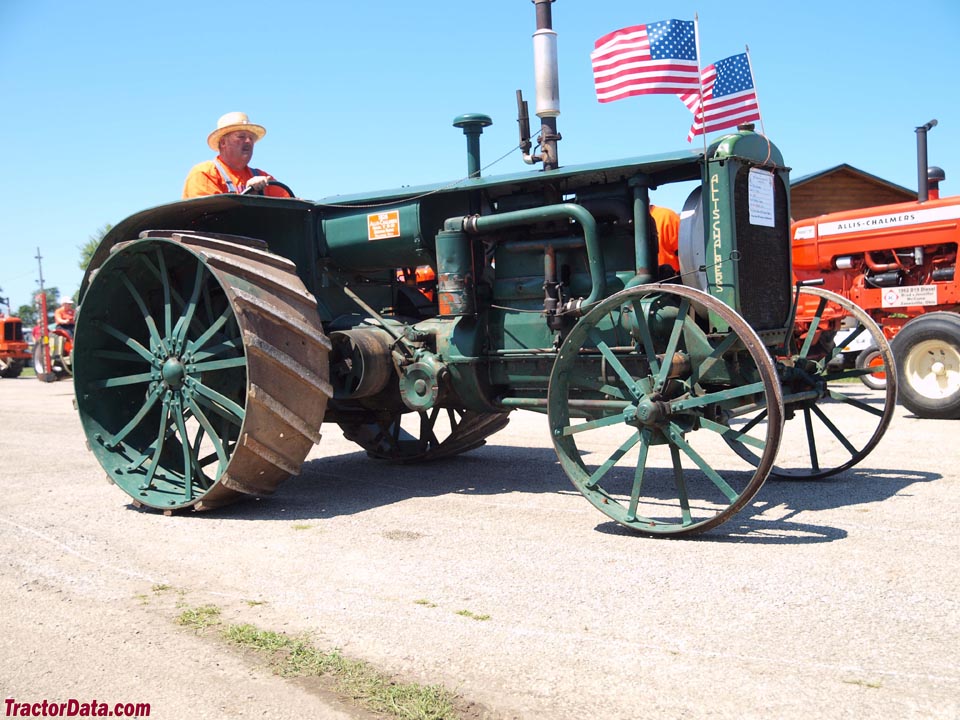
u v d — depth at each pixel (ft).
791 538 14.62
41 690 9.53
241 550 14.70
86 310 19.19
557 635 10.63
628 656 9.98
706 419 14.71
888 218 35.83
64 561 14.16
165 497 18.02
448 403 20.65
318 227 20.49
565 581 12.64
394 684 9.41
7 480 21.58
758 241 16.81
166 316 17.89
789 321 17.85
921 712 8.54
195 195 20.81
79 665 10.11
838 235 37.11
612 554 13.97
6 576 13.39
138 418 18.63
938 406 29.68
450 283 18.20
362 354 18.80
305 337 17.19
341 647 10.43
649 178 17.13
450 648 10.32
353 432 23.20
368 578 13.00
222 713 8.93
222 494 17.11
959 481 18.97
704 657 9.89
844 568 12.88
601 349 15.74
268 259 17.84
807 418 19.61
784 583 12.27
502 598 11.98
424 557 14.06
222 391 19.66
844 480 19.43
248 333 16.19
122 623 11.35
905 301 35.47
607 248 17.48
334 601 12.01
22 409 41.78
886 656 9.79
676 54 16.99
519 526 16.03
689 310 16.24
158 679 9.71
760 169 16.80
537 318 17.94
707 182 15.97
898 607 11.25
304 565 13.71
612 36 17.39
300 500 18.75
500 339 18.47
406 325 19.57
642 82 17.03
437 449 22.84
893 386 18.58
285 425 16.84
